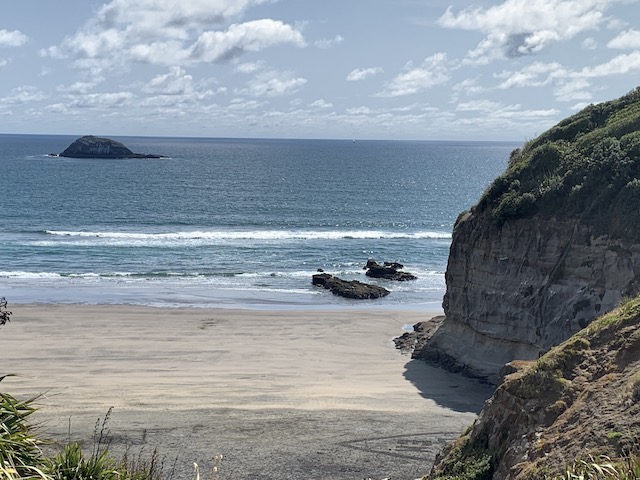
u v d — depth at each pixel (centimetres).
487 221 3519
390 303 5128
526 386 1606
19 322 4053
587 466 958
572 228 3158
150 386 2941
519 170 3609
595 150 3331
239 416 2570
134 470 1190
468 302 3541
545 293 3180
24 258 6444
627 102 3753
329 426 2484
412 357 3625
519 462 1433
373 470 2106
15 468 798
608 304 2955
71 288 5272
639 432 1217
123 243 7406
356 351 3722
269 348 3712
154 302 4875
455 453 1706
